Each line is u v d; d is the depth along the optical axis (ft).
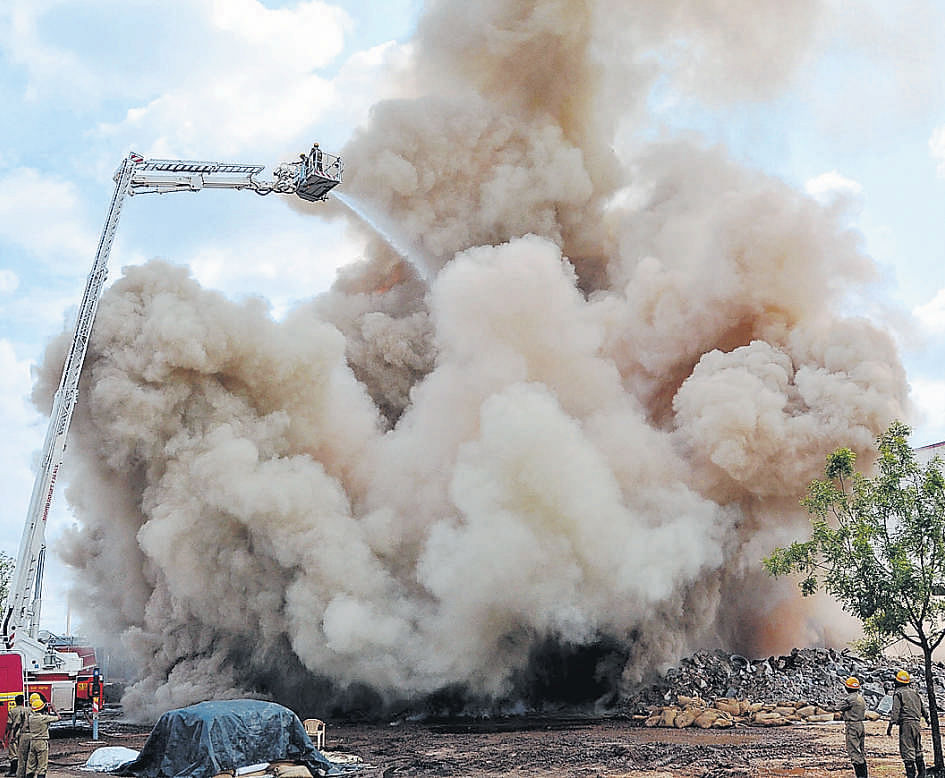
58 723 88.28
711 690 102.99
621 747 75.77
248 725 62.03
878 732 80.84
